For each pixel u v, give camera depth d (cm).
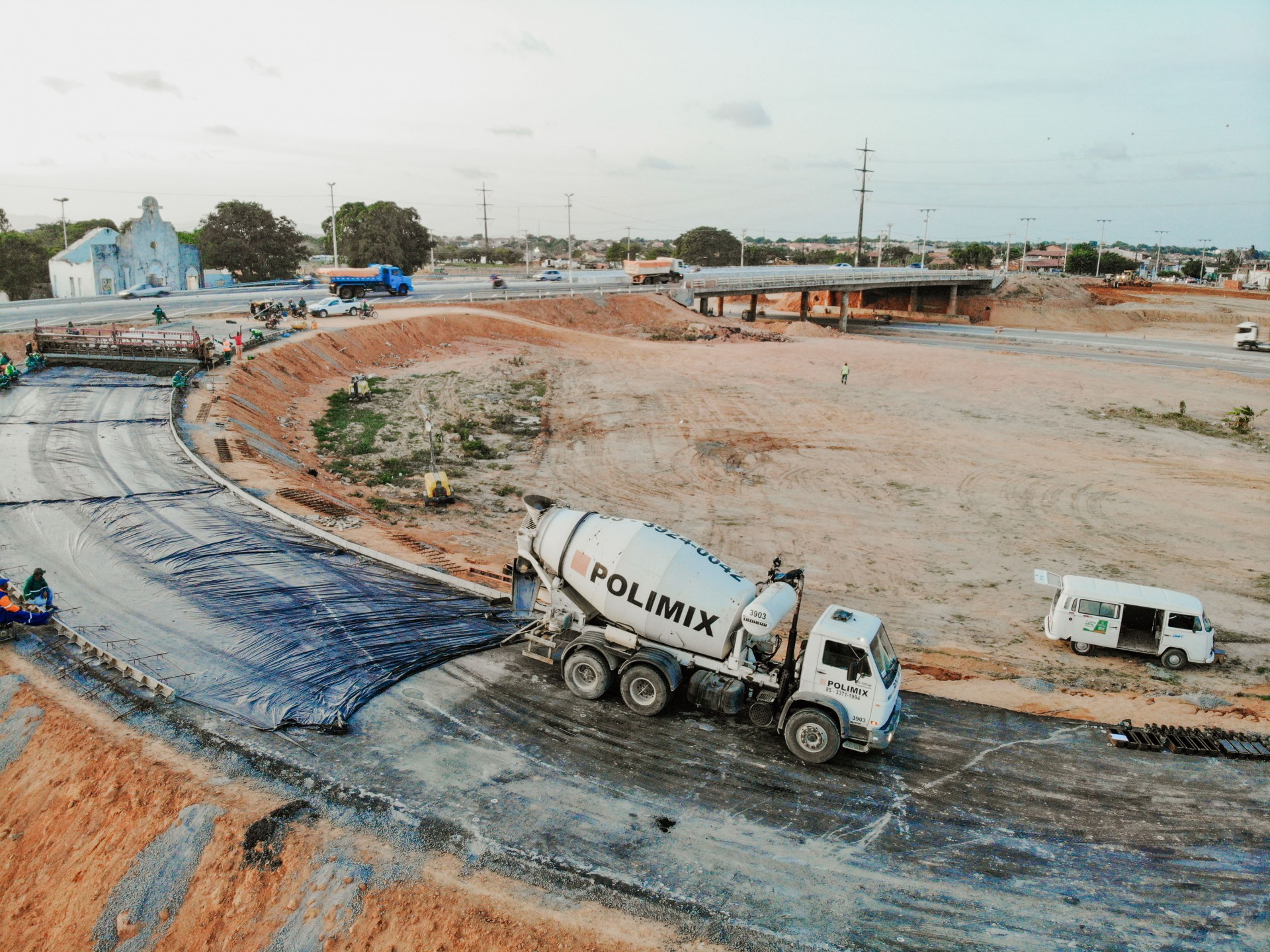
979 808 1352
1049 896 1158
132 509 2452
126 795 1263
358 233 12544
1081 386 6250
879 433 4909
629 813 1284
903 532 3416
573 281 11312
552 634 1708
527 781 1346
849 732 1414
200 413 3625
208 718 1460
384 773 1344
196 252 9900
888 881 1171
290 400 4641
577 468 4147
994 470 4275
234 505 2562
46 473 2719
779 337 8681
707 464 4275
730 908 1098
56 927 1140
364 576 2131
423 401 5081
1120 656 2355
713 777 1390
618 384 5928
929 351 7894
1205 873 1216
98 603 1866
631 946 1020
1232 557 3209
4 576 1944
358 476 3697
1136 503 3825
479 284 10850
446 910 1059
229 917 1090
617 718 1551
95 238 8688
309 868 1123
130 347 4391
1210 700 1914
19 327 5116
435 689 1622
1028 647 2367
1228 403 5841
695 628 1527
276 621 1834
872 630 1429
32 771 1355
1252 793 1430
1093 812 1357
